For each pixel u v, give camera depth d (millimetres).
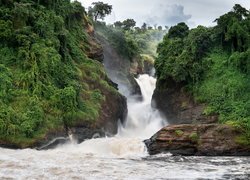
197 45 48188
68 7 51094
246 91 42531
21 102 35281
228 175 22391
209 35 48812
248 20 47812
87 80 45250
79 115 38438
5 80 35531
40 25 42469
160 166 25328
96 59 53656
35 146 33188
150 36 115188
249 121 35250
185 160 29250
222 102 42781
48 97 37344
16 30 40844
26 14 42562
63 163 24375
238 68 44688
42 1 47344
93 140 35781
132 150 34062
